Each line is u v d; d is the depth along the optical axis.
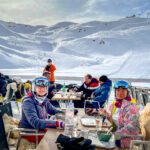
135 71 41.88
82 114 2.24
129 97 1.79
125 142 1.31
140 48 62.06
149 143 1.23
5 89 4.01
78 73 38.06
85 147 1.16
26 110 1.91
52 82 6.80
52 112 2.33
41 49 80.31
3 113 1.97
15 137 1.98
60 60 57.94
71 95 4.09
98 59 59.38
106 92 3.55
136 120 1.60
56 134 1.54
